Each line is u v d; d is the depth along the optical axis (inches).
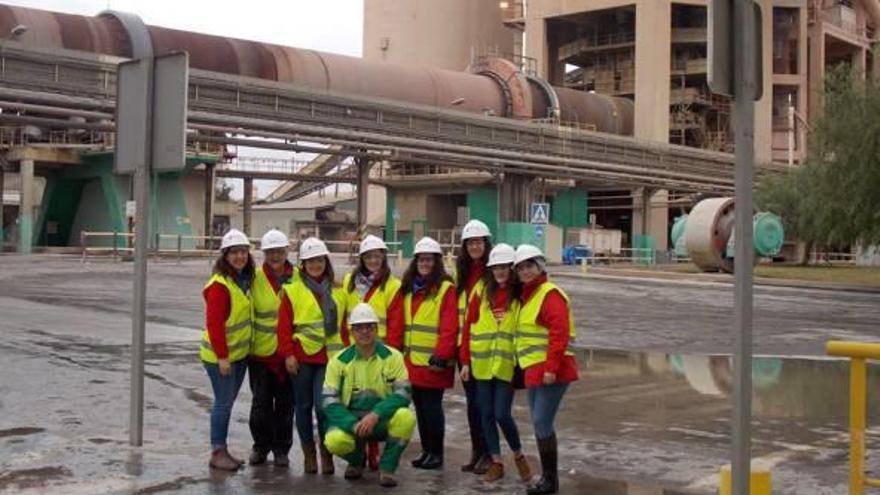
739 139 175.0
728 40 175.2
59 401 385.7
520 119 2356.1
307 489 263.9
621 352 632.4
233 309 283.1
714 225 1583.4
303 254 292.7
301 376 286.4
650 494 267.4
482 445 290.2
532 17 3196.4
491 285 277.3
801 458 321.7
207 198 2031.3
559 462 307.7
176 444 314.8
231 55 1867.6
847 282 1403.8
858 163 1302.9
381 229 2625.5
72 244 2143.2
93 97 1505.9
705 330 781.3
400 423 268.4
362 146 1875.0
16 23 1617.9
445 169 2454.5
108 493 250.7
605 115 2733.8
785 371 546.0
